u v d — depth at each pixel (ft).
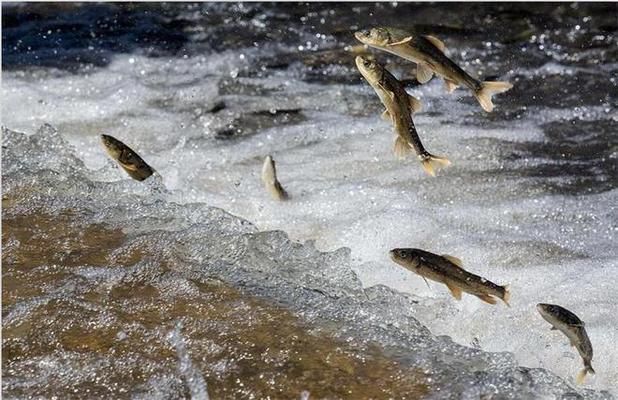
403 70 47.21
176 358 21.48
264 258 26.05
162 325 22.58
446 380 20.77
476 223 32.65
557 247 30.81
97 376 20.95
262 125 41.86
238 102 44.32
